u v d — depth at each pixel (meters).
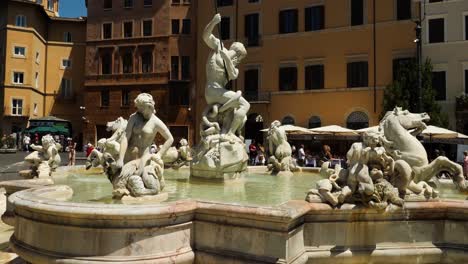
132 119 6.13
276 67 41.16
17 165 29.14
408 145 6.68
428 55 34.91
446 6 34.25
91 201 5.51
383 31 36.62
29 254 4.68
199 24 46.12
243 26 42.94
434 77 34.62
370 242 5.13
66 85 58.41
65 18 58.25
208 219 4.83
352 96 37.66
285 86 40.84
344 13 38.25
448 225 5.35
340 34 38.38
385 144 6.65
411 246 5.23
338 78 38.38
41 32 56.41
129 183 5.64
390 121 6.88
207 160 8.15
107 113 50.81
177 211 4.58
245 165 8.72
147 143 6.14
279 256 4.39
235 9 43.34
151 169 5.80
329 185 5.02
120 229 4.40
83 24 58.84
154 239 4.51
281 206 4.59
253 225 4.55
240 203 4.74
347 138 31.83
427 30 35.00
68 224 4.50
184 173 10.55
